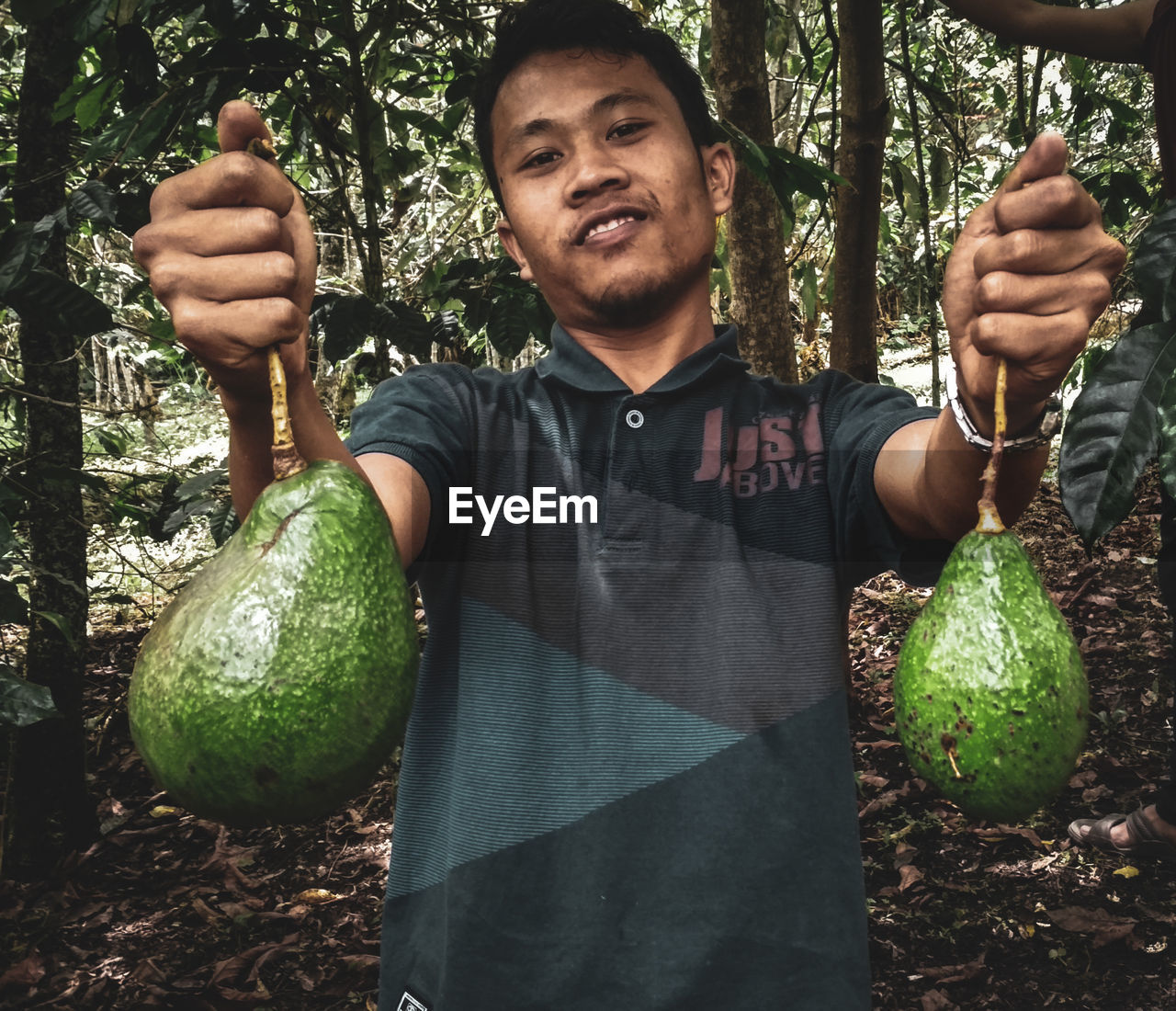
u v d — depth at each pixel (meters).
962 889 2.50
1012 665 0.77
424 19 2.46
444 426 1.16
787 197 2.19
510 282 2.23
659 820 1.07
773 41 3.78
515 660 1.13
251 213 0.72
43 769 2.98
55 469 2.28
